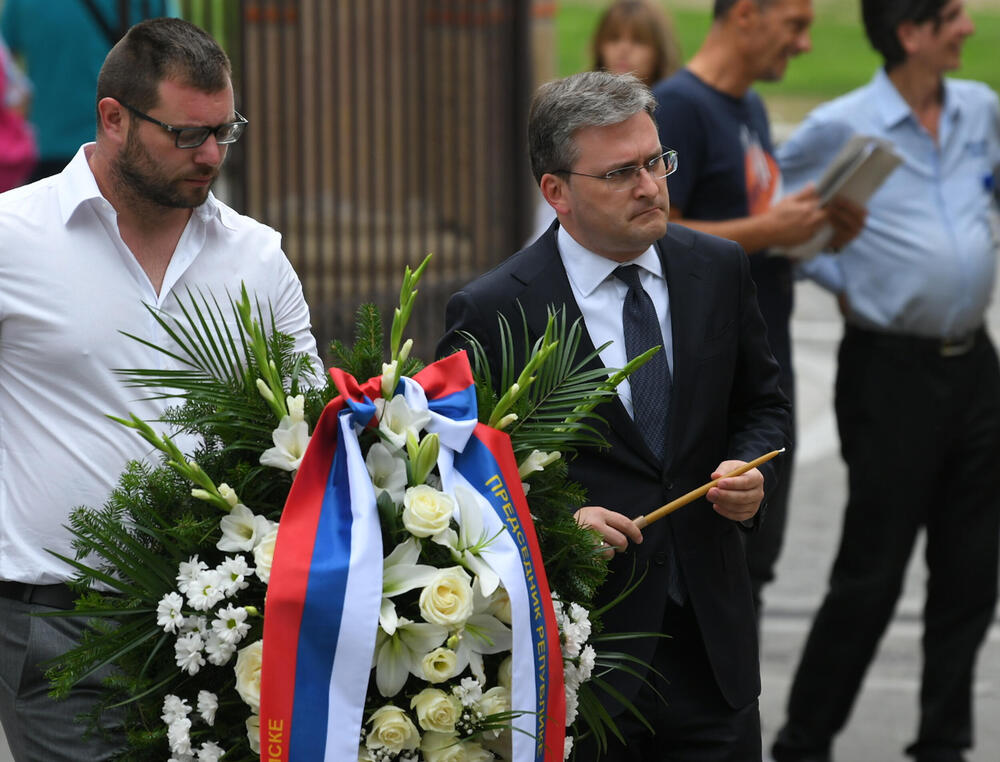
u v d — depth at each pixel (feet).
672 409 20.13
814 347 71.15
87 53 43.70
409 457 17.08
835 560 31.07
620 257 20.39
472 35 48.03
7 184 45.47
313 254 48.91
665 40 35.86
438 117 48.37
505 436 17.60
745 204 29.89
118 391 19.69
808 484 51.80
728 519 20.63
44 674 19.20
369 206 46.57
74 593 19.79
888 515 30.32
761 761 20.92
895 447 30.25
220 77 19.08
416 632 16.26
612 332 20.34
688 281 20.61
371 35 45.65
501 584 16.76
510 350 18.95
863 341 30.83
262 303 20.84
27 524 19.79
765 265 29.60
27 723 19.89
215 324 18.22
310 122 49.57
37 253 19.51
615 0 36.22
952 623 30.83
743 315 21.03
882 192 30.71
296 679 15.80
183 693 16.78
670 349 20.54
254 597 16.74
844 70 150.82
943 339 30.19
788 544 45.42
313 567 16.10
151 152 18.99
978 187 31.19
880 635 30.68
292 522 16.46
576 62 149.07
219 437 17.67
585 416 18.61
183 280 20.20
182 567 16.55
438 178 48.42
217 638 16.16
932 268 30.01
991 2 179.11
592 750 20.04
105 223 19.72
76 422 19.71
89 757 19.39
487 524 16.89
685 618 20.42
